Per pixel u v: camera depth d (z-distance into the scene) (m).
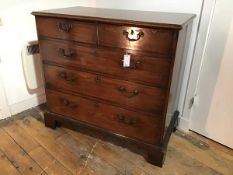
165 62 1.16
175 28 1.05
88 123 1.60
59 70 1.52
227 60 1.43
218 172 1.41
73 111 1.62
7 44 1.72
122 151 1.56
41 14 1.38
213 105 1.59
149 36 1.13
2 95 1.80
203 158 1.52
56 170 1.39
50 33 1.42
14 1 1.66
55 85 1.60
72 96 1.57
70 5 2.05
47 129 1.77
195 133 1.77
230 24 1.35
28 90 1.99
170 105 1.39
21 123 1.84
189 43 1.55
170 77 1.18
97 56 1.33
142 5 1.72
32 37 1.87
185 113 1.76
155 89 1.25
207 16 1.42
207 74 1.55
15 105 1.93
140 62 1.22
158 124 1.33
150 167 1.43
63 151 1.54
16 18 1.71
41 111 2.01
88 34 1.29
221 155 1.55
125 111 1.40
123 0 1.82
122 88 1.34
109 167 1.42
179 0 1.52
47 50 1.49
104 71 1.35
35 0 1.79
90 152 1.54
